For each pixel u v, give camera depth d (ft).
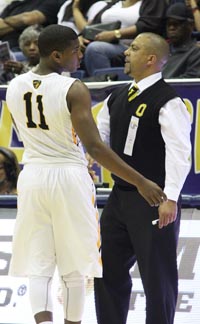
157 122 28.84
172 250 29.01
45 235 27.40
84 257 27.14
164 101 28.71
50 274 27.35
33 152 27.48
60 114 26.66
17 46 59.93
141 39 29.68
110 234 29.99
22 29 59.98
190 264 32.60
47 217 27.37
